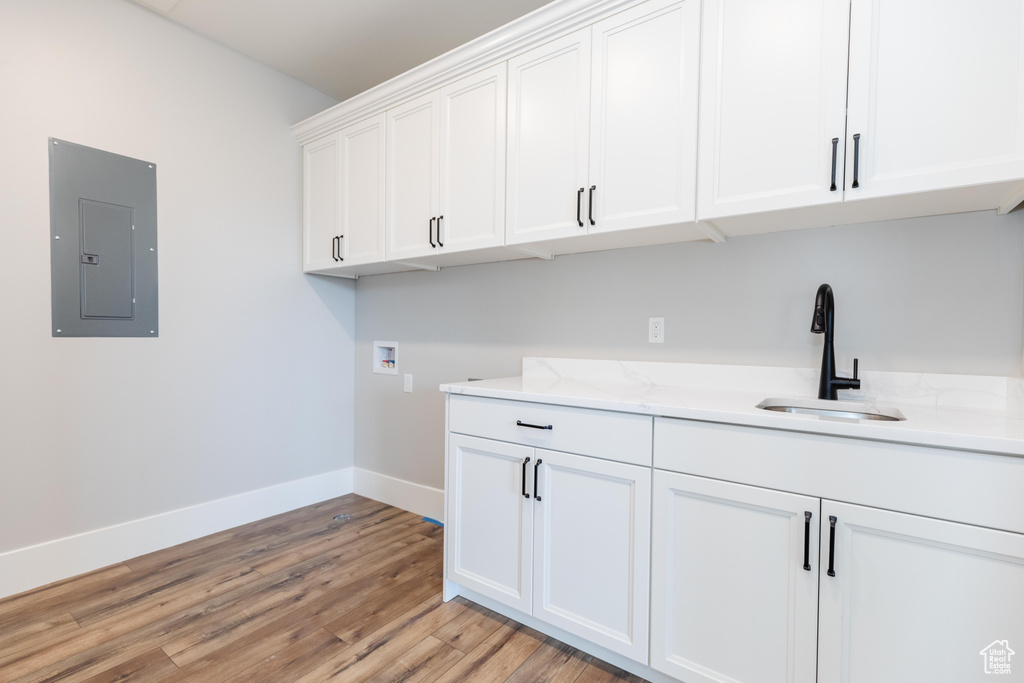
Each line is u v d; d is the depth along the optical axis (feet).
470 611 6.04
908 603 3.59
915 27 3.96
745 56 4.68
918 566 3.54
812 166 4.37
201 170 7.95
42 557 6.44
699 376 6.12
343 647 5.30
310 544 7.82
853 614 3.77
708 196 4.87
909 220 5.01
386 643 5.38
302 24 7.55
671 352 6.43
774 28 4.53
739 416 4.14
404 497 9.40
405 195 7.51
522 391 5.63
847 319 5.33
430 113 7.16
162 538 7.58
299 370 9.43
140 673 4.83
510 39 6.15
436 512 8.87
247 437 8.68
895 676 3.64
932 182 3.90
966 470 3.36
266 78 8.78
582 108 5.67
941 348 4.87
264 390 8.90
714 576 4.35
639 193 5.28
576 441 5.09
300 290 9.41
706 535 4.39
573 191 5.75
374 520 8.84
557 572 5.26
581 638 5.26
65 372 6.63
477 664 5.08
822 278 5.46
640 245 6.56
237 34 7.83
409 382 9.37
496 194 6.41
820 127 4.33
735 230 5.63
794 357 5.61
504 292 8.04
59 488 6.61
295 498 9.38
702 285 6.21
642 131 5.26
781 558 4.04
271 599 6.21
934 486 3.46
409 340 9.37
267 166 8.84
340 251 8.56
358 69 8.86
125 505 7.23
